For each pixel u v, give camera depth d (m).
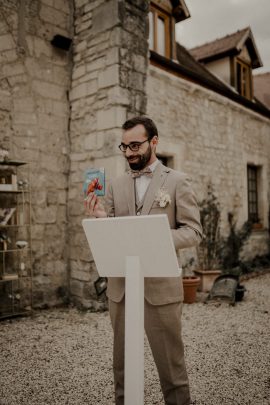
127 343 1.34
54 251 4.61
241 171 7.98
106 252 1.40
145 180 1.81
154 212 1.68
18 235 4.31
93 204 1.56
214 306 4.62
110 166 4.21
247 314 4.21
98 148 4.38
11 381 2.44
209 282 5.66
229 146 7.60
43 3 4.56
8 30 4.25
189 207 1.65
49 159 4.61
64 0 4.78
